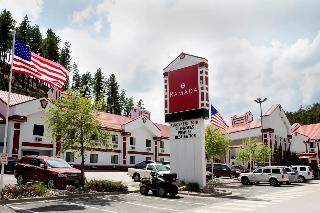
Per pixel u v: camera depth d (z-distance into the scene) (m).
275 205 15.70
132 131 48.59
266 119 51.12
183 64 25.47
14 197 16.02
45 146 36.59
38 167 20.28
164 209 14.51
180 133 24.64
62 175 19.17
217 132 33.81
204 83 23.94
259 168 31.86
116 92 93.75
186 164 23.83
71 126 20.22
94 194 18.95
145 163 31.16
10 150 33.22
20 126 34.53
